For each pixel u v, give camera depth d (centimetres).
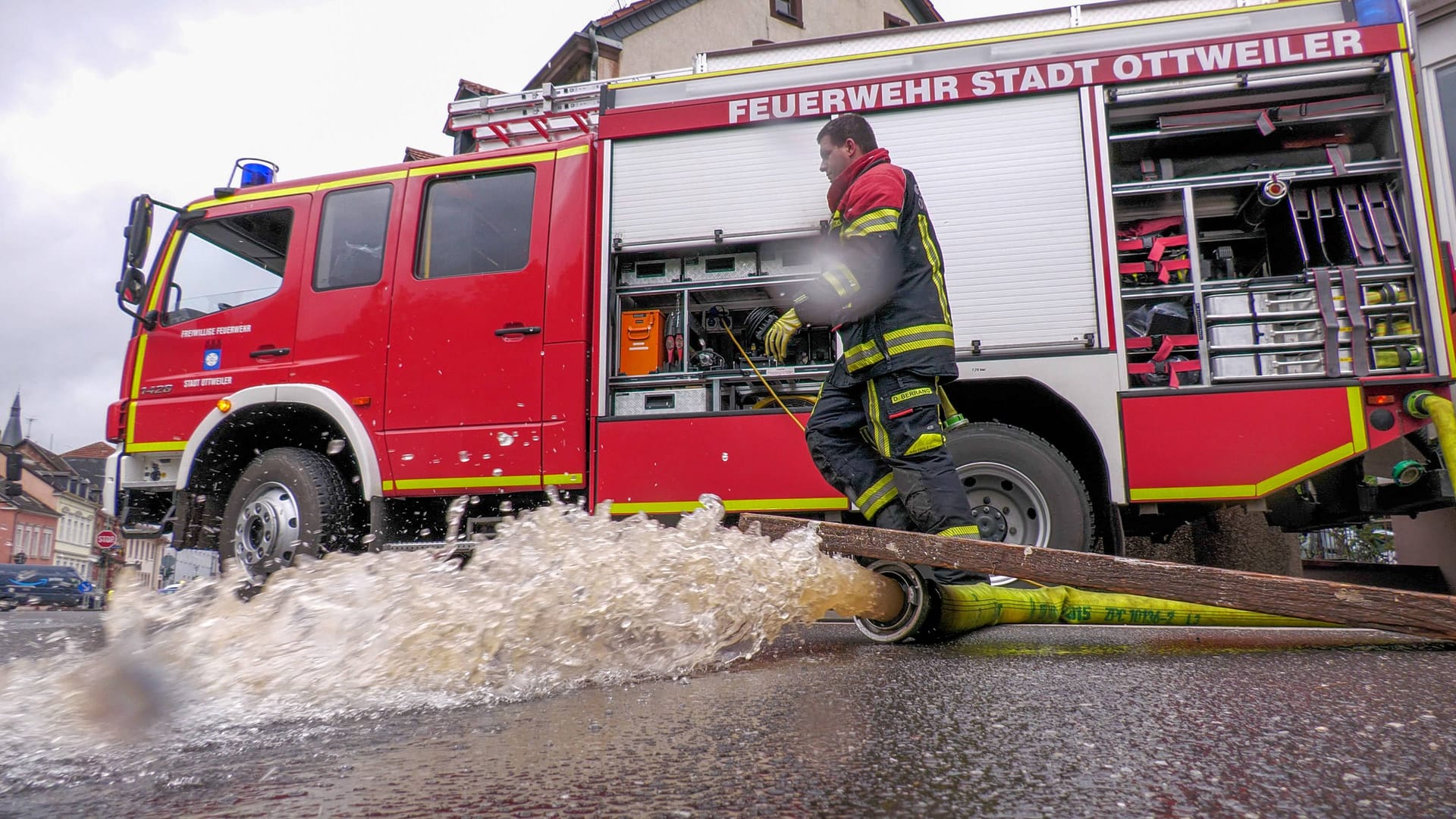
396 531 466
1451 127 545
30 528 5119
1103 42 406
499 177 470
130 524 509
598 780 112
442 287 460
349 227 487
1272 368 370
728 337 461
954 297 402
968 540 249
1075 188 399
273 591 180
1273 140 402
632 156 450
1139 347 386
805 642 278
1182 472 367
